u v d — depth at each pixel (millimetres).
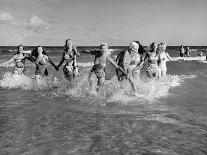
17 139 4938
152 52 12562
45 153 4309
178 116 6711
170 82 12797
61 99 8891
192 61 34812
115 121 6207
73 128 5641
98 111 7215
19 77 12352
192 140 4965
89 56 56625
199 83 12867
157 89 10703
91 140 4922
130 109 7516
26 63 32625
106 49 9516
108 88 9766
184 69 22031
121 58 9914
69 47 10859
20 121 6156
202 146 4672
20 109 7375
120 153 4332
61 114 6832
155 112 7164
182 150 4484
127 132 5387
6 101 8523
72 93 9797
